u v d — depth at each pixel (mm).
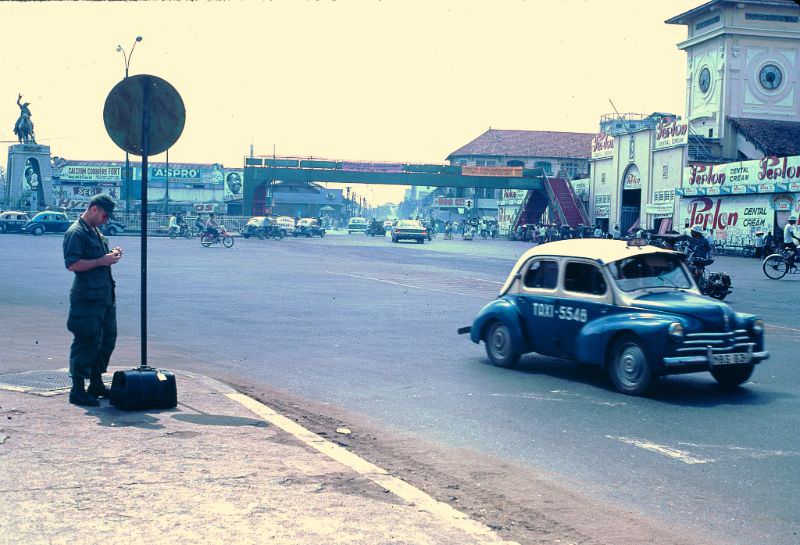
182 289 20250
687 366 8344
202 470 5348
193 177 100812
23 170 76812
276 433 6453
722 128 59312
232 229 76938
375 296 19328
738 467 6109
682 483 5715
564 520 4922
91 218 7105
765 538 4688
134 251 39406
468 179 79250
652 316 8570
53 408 6984
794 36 59906
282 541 4156
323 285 22109
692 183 54719
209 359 10547
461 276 26281
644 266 9281
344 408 7953
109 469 5305
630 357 8664
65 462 5426
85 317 7055
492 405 8141
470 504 5160
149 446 5891
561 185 77688
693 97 63656
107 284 7203
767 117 60188
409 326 14188
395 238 62469
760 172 47188
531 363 10578
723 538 4680
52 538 4105
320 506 4730
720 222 51906
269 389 8781
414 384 9172
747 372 8945
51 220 61344
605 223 71188
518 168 79375
